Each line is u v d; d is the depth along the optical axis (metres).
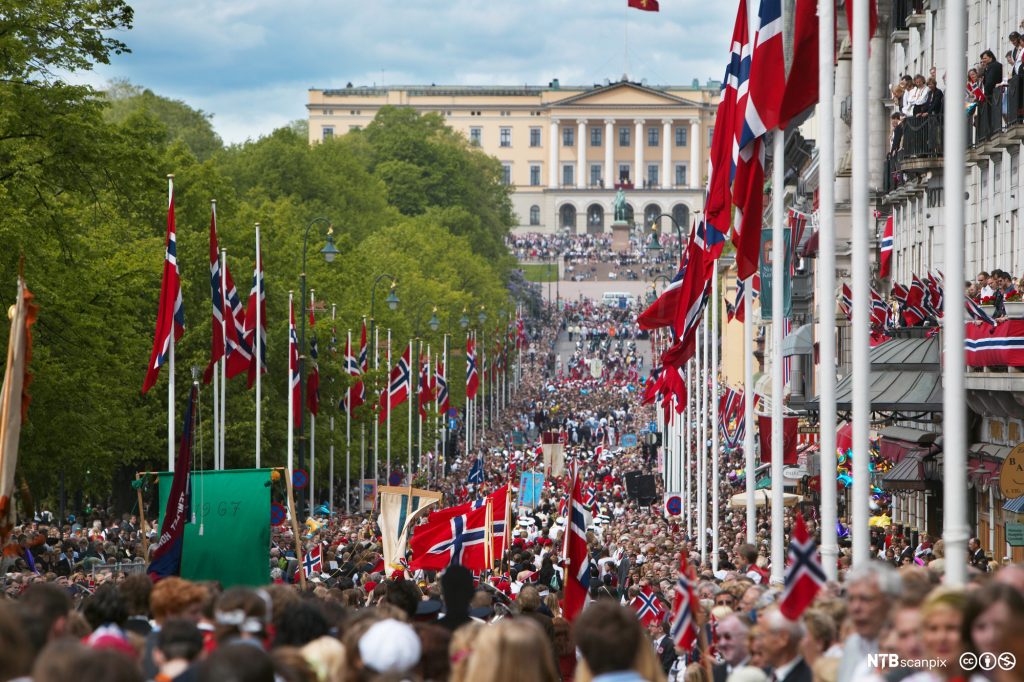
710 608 27.17
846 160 82.12
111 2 59.00
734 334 140.12
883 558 48.56
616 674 14.44
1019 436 49.59
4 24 57.25
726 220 44.12
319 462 108.44
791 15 41.25
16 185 57.84
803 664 17.88
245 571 33.31
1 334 57.22
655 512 91.06
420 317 165.62
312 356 99.88
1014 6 52.50
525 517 81.81
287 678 14.16
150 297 88.31
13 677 13.18
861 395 29.16
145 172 59.12
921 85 59.12
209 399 91.75
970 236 57.97
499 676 13.68
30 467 64.62
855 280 29.45
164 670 15.74
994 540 54.38
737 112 40.69
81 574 44.34
